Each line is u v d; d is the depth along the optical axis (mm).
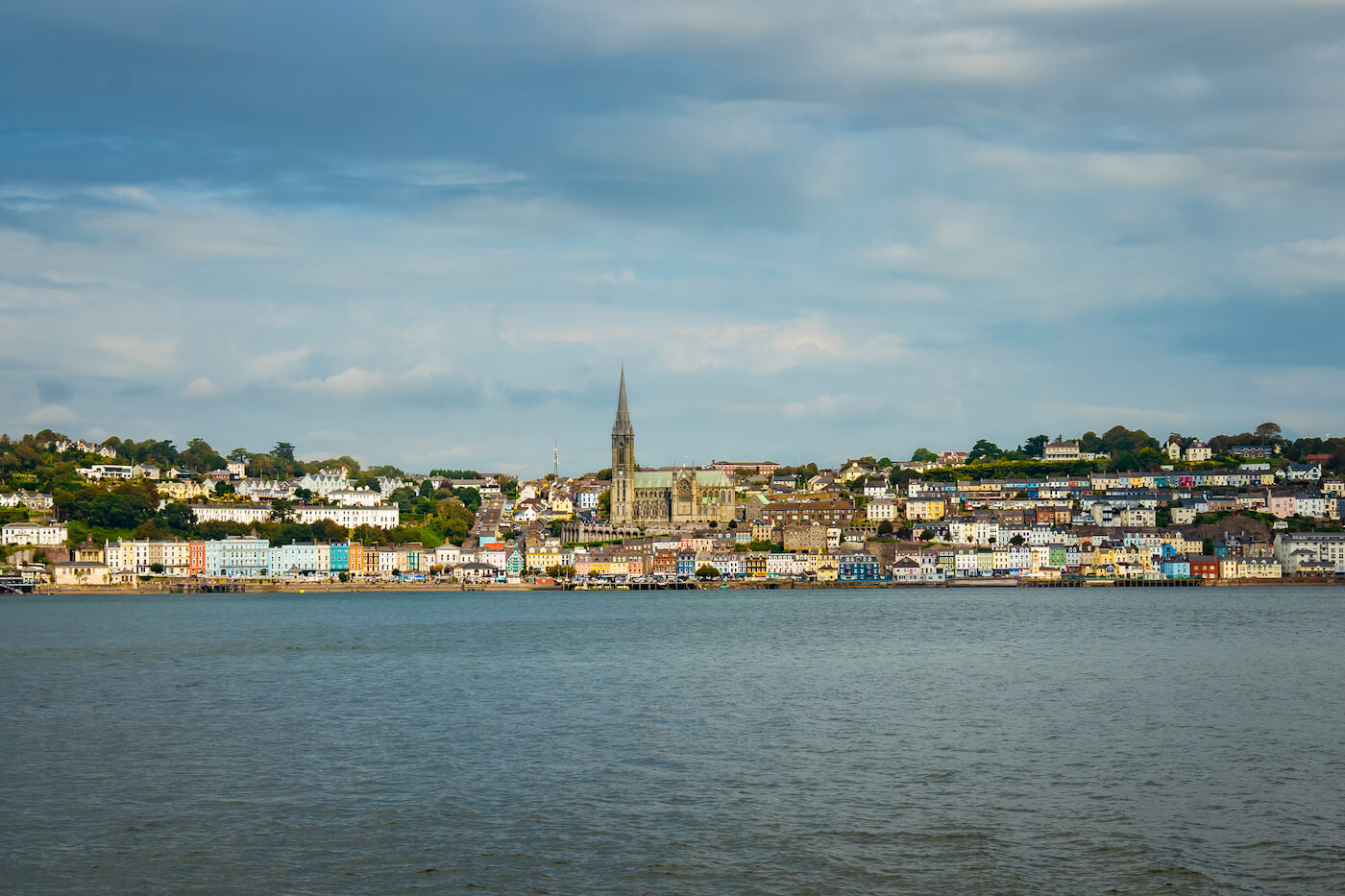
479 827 91625
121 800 99812
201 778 107312
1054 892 78125
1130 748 118062
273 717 139500
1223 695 152875
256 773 108938
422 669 189125
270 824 92688
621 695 156625
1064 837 88500
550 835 89500
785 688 163500
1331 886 78875
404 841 88312
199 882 80438
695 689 163000
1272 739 122562
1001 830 90312
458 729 130625
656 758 114625
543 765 111375
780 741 122500
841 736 125500
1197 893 77938
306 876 81312
